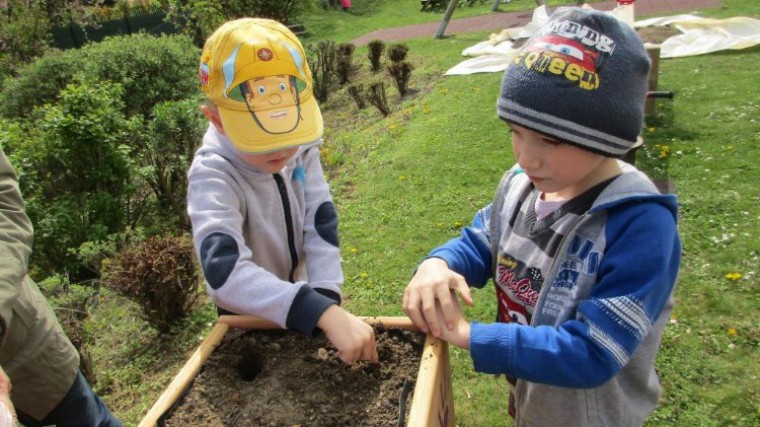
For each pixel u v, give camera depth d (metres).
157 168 5.37
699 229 3.69
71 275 4.62
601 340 1.05
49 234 4.58
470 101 6.96
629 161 4.02
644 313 1.06
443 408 1.28
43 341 1.79
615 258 1.09
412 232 4.33
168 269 3.48
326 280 1.48
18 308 1.70
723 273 3.26
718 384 2.54
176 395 1.19
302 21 15.52
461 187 4.89
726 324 2.88
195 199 1.40
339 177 5.70
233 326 1.40
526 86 1.06
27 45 12.93
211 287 1.30
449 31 12.14
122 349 3.50
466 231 1.49
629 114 1.04
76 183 5.03
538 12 9.97
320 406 1.18
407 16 15.63
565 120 1.03
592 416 1.25
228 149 1.45
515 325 1.13
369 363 1.28
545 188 1.15
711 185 4.17
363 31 14.28
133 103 7.64
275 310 1.23
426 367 1.18
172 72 8.02
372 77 9.51
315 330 1.38
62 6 14.12
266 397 1.20
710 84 6.09
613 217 1.12
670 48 7.65
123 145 5.11
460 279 1.26
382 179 5.35
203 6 12.23
